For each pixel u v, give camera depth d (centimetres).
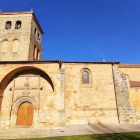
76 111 1491
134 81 2008
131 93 1661
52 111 1470
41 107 1510
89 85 1598
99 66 1675
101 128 1245
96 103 1532
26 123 1493
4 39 1998
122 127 1256
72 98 1538
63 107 1390
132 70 2142
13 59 1883
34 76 1622
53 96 1537
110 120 1478
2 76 1495
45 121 1453
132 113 1435
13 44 1998
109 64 1691
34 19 2250
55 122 1325
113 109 1512
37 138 986
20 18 2114
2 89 1559
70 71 1636
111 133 1041
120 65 2220
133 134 979
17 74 1647
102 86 1596
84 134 1042
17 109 1538
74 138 929
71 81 1600
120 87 1556
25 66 1537
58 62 1538
